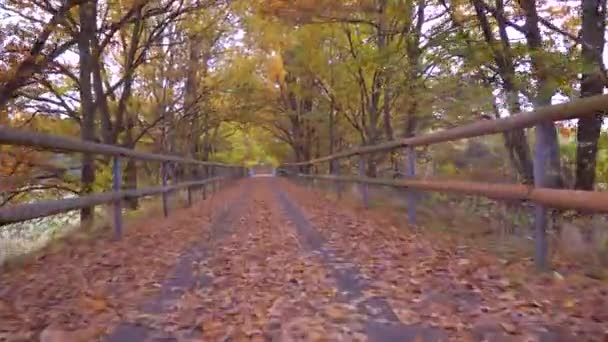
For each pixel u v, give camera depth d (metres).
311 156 33.06
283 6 12.10
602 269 3.67
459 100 9.45
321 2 11.72
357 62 12.82
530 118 3.56
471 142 8.79
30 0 10.04
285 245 5.35
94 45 11.06
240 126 32.03
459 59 9.18
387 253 4.76
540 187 3.57
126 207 10.30
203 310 3.09
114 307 3.17
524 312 2.87
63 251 5.15
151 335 2.67
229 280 3.85
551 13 8.95
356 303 3.17
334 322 2.83
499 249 4.59
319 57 19.00
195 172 19.42
